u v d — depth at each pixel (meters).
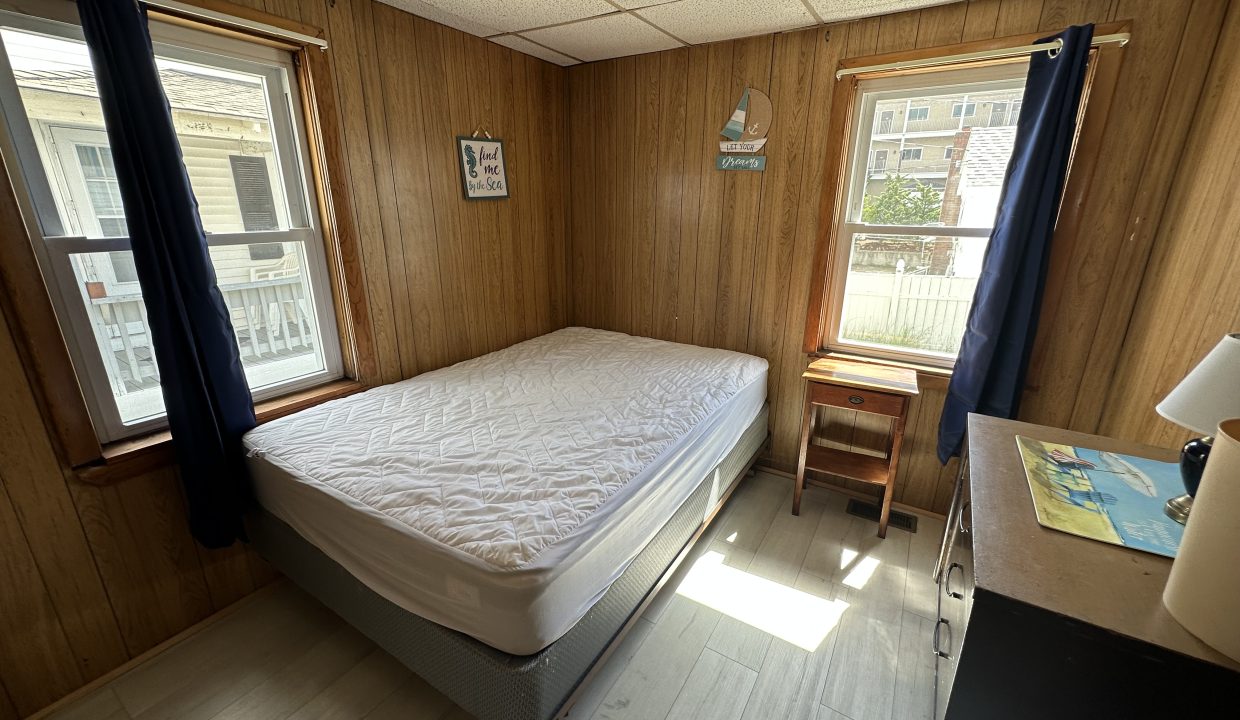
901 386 2.08
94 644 1.54
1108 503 1.09
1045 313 1.98
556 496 1.38
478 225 2.63
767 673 1.58
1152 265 1.76
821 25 2.20
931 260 2.26
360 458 1.56
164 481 1.63
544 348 2.77
